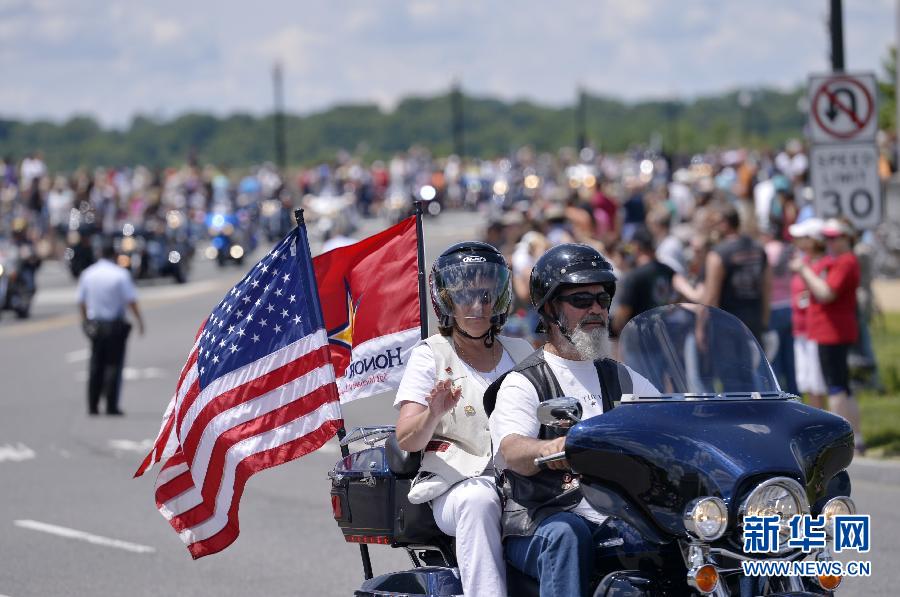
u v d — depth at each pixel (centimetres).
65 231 8556
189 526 1277
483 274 1092
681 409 970
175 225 7025
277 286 1266
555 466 996
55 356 4525
